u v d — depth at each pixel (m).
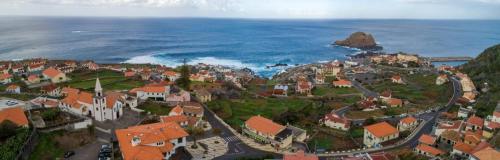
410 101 173.38
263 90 199.75
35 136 94.31
